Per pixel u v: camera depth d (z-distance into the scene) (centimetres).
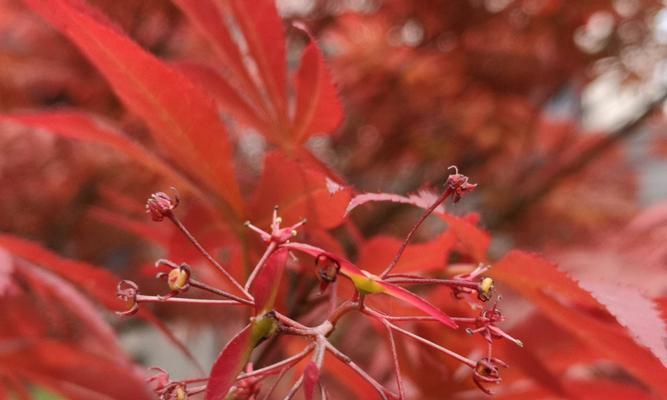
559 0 56
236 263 31
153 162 31
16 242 31
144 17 57
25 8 55
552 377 30
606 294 27
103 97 55
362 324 40
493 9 58
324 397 26
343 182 30
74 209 57
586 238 62
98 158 54
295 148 31
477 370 27
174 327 62
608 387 31
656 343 26
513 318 36
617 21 60
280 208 29
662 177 78
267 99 31
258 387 26
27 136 52
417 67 60
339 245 29
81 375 32
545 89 64
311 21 61
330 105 30
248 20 31
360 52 60
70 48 56
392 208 60
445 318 26
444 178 66
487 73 61
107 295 32
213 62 56
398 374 26
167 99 30
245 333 26
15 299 33
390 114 63
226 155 30
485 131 62
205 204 30
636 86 65
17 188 54
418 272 30
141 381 32
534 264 28
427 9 59
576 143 69
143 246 63
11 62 55
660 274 37
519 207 64
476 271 27
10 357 32
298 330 26
